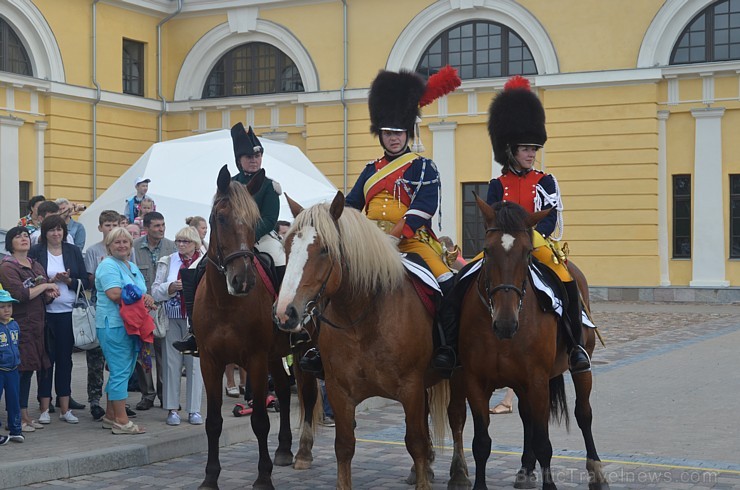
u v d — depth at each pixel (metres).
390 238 7.28
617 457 9.09
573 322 7.82
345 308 6.93
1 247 14.70
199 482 8.40
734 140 28.44
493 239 6.96
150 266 11.77
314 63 33.06
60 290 10.58
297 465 8.98
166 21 35.00
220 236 7.74
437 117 31.75
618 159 29.33
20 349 9.79
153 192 19.12
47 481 8.34
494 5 30.72
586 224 29.70
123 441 9.39
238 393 12.51
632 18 29.11
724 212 28.58
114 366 9.78
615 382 13.91
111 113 32.62
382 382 7.08
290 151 22.70
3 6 28.97
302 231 6.60
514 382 7.30
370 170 8.16
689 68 28.53
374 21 32.22
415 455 7.15
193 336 9.01
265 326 8.17
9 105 29.22
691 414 11.42
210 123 34.81
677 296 28.75
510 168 8.21
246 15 33.97
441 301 7.56
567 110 29.89
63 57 30.78
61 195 30.66
